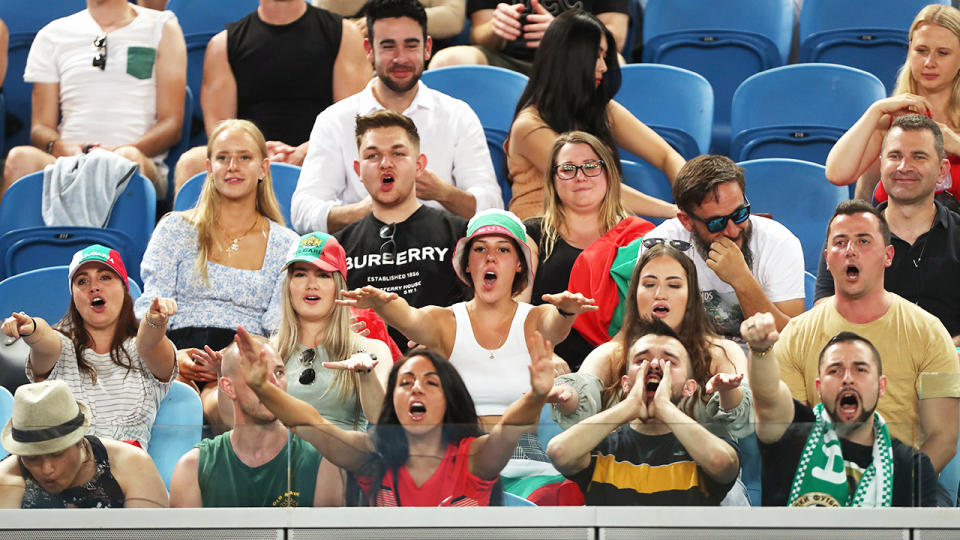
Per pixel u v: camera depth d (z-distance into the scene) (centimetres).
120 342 1512
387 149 1702
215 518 1250
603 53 1853
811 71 2153
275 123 2094
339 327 1484
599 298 1608
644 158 1984
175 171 2066
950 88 1911
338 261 1494
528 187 1869
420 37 1883
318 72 2098
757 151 2147
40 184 1991
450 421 1310
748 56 2322
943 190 1764
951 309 1642
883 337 1459
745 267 1582
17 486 1258
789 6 2372
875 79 2133
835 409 1327
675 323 1428
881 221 1473
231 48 2103
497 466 1242
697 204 1587
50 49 2173
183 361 1614
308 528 1245
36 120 2164
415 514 1241
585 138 1692
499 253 1546
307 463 1252
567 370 1489
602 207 1688
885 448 1231
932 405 1232
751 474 1238
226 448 1258
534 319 1543
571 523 1239
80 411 1350
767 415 1343
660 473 1241
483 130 2006
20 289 1791
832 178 1850
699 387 1375
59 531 1252
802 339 1488
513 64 2212
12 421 1275
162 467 1259
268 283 1697
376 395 1380
